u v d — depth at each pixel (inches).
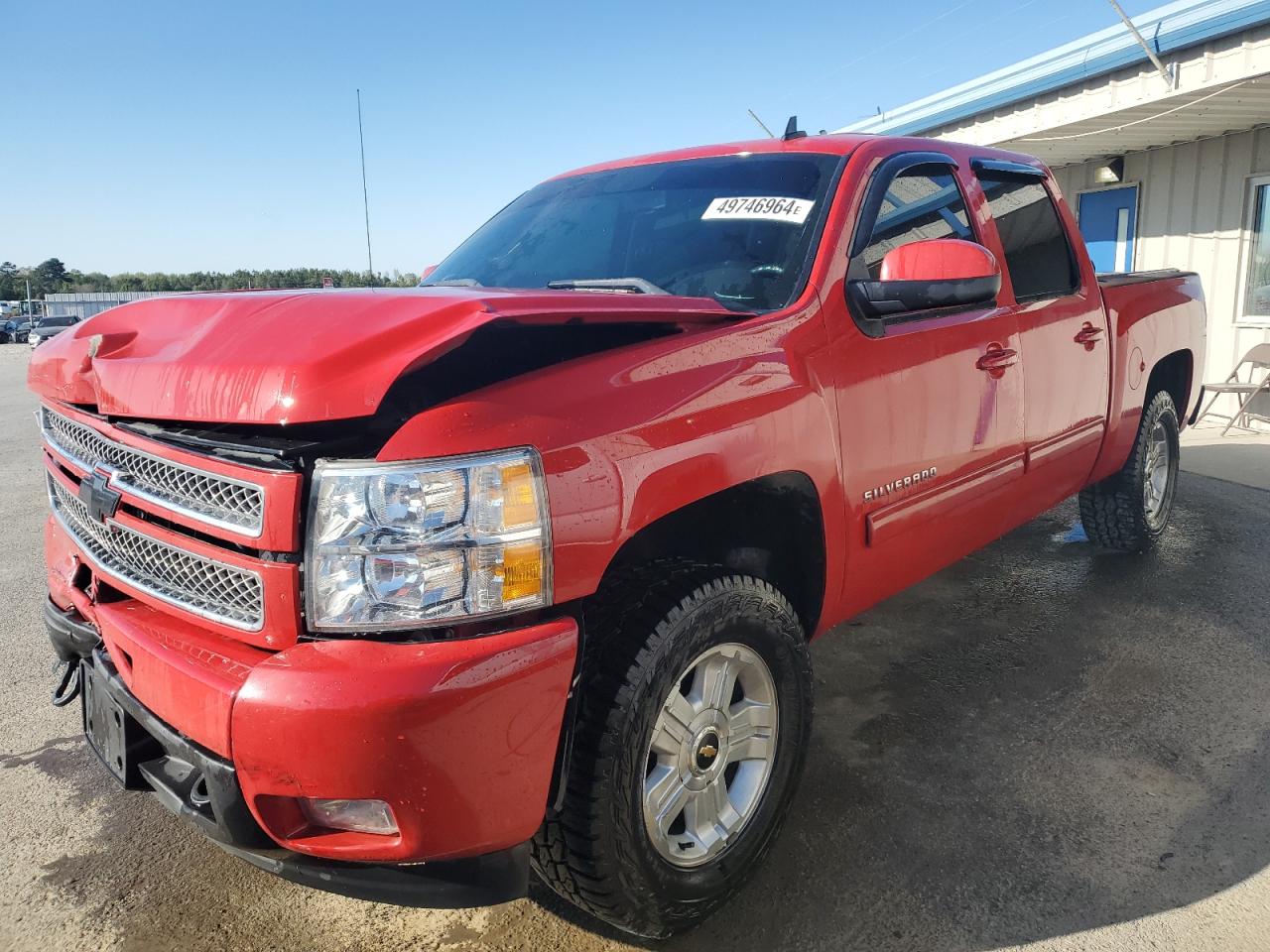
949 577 187.3
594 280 106.4
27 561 218.4
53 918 93.6
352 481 66.9
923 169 125.0
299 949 89.3
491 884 72.2
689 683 87.8
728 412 86.0
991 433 127.0
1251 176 328.5
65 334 101.5
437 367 76.5
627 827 77.5
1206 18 300.2
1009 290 134.0
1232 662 144.5
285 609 68.7
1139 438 180.9
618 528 74.6
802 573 103.1
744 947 87.8
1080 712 130.6
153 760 81.2
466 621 67.6
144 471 81.0
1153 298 178.2
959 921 90.1
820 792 112.5
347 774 64.6
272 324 76.5
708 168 127.0
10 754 127.0
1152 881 95.0
